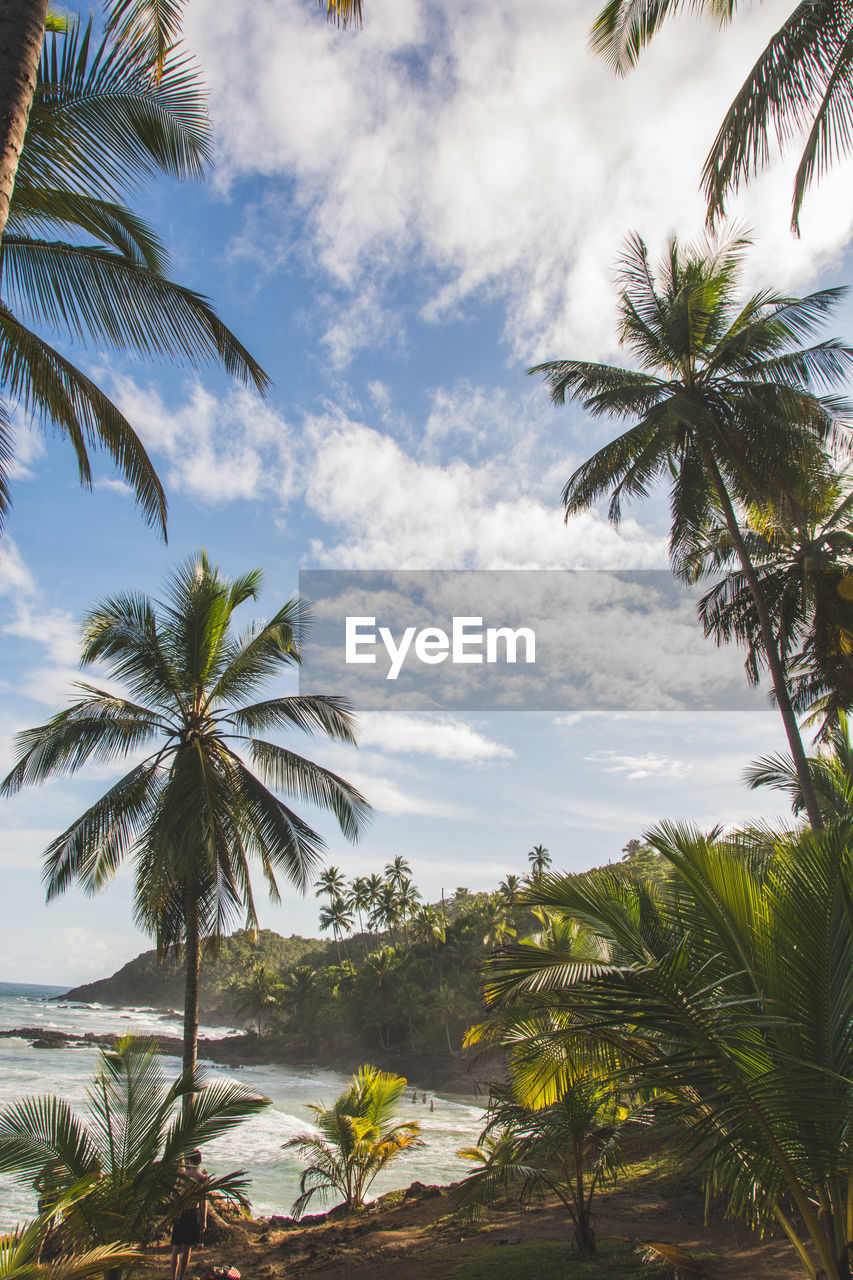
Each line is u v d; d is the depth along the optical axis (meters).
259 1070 67.44
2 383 6.07
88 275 6.24
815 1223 4.11
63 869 12.87
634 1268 6.41
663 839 5.28
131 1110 7.71
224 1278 9.08
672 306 13.88
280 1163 23.58
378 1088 14.88
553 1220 8.89
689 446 13.84
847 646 14.68
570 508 14.52
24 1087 35.88
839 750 17.84
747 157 7.39
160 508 7.32
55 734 12.80
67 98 5.81
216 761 13.79
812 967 4.41
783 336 13.11
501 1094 8.59
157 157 6.34
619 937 5.25
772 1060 4.37
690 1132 4.34
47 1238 6.37
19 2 3.69
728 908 4.96
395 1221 11.33
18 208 6.13
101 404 6.62
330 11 5.50
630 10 8.23
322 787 14.18
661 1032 4.70
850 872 4.53
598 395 14.13
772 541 15.13
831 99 6.91
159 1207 8.66
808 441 12.38
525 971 5.12
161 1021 122.94
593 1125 7.41
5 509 6.04
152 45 5.73
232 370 6.83
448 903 98.62
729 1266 6.29
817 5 6.74
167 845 11.73
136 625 13.86
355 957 102.00
